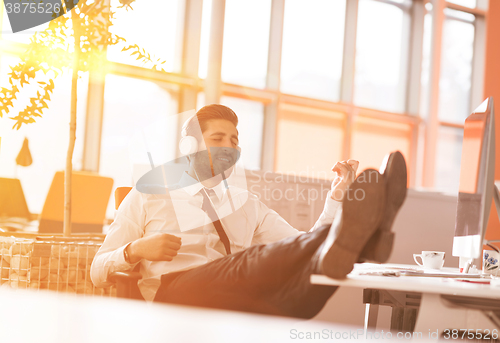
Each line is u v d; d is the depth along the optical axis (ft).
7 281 4.01
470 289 2.36
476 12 25.91
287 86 23.24
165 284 3.77
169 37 19.21
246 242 4.73
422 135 25.76
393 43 25.81
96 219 5.43
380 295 4.19
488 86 19.34
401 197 2.68
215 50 20.07
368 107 25.02
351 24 24.61
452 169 25.88
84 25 4.93
